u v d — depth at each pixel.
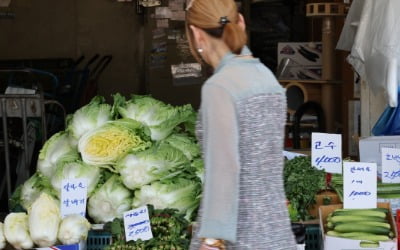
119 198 3.87
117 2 9.44
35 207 3.54
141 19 9.46
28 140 5.71
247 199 2.46
